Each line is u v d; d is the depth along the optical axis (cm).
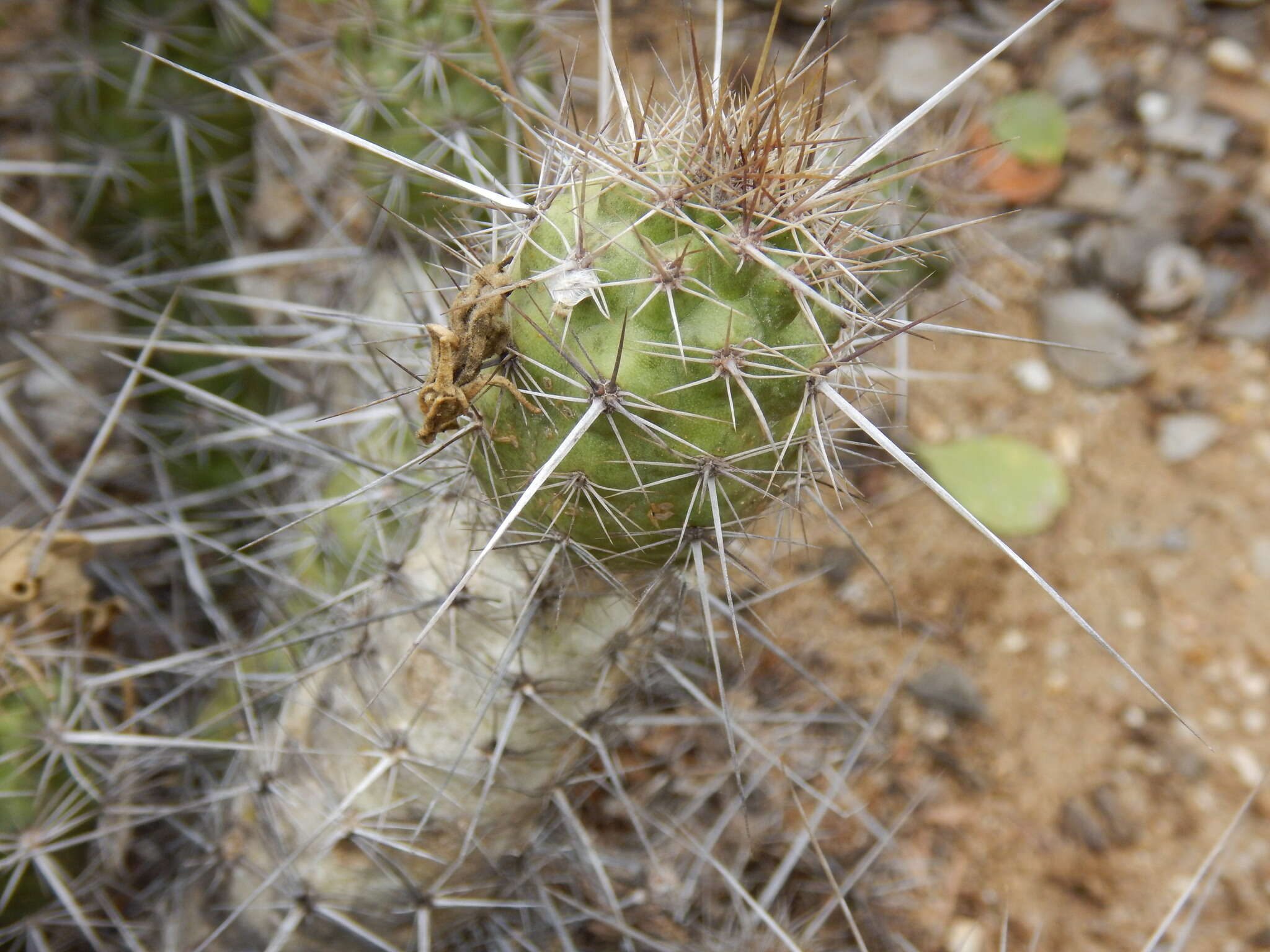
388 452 21
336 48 22
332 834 19
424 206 22
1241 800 27
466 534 18
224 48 23
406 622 18
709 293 14
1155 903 25
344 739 19
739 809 23
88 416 25
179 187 24
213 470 25
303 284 24
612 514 15
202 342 25
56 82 23
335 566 21
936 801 26
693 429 14
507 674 17
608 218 15
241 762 21
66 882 21
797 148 15
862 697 28
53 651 20
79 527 24
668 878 22
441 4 21
